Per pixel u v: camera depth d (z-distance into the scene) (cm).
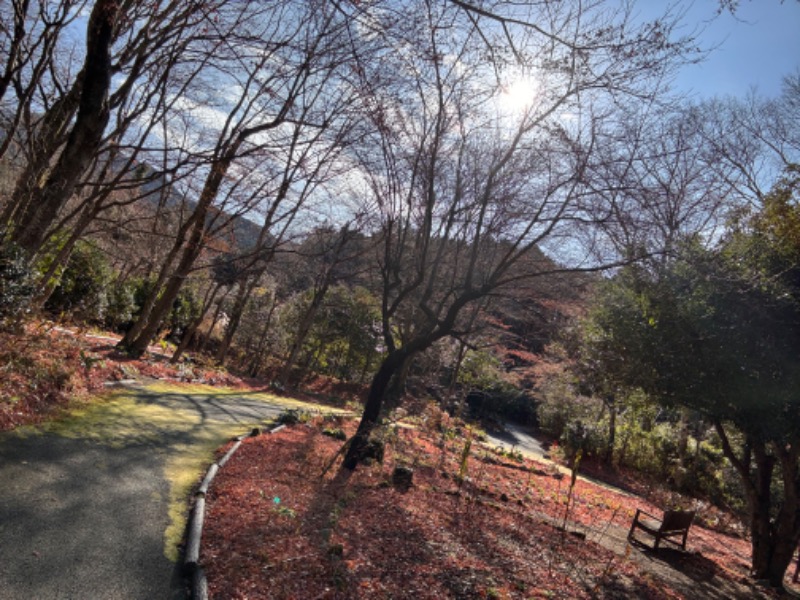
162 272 1535
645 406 958
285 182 1262
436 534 618
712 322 739
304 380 2920
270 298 3078
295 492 665
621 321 832
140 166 1082
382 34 585
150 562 421
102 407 875
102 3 721
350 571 458
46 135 910
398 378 2352
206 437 888
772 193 895
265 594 394
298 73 863
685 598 636
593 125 755
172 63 897
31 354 802
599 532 904
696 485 1869
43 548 398
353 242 2098
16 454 564
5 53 852
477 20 590
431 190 845
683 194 1226
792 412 720
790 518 871
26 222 808
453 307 847
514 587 511
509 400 3116
